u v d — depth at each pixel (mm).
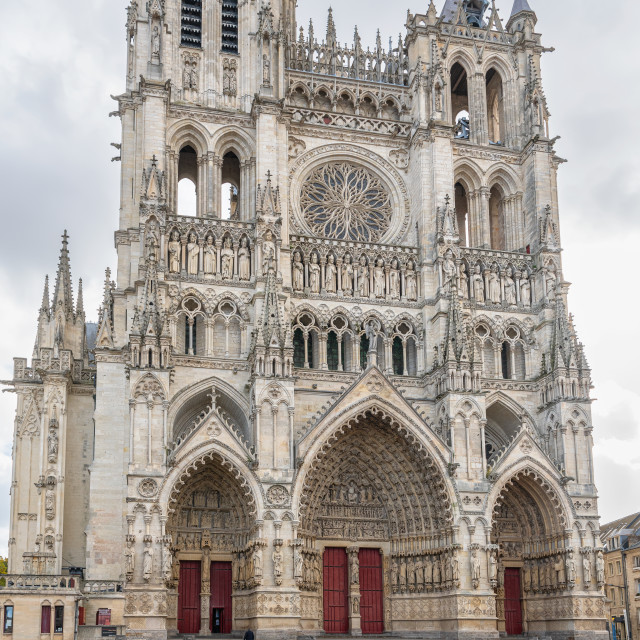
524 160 93562
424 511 79562
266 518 72062
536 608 81812
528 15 98625
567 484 80312
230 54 89688
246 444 76750
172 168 84250
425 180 88312
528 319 88062
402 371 84812
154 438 71500
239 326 80062
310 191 89062
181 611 74938
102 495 74125
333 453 80250
